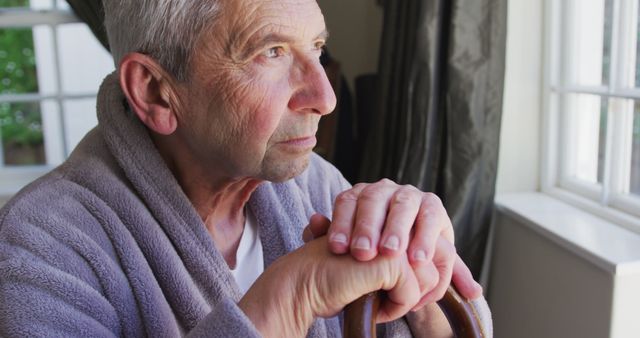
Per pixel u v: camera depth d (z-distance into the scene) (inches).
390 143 69.5
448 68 61.1
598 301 49.8
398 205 25.0
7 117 99.7
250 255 35.2
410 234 25.1
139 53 29.4
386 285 24.1
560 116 66.4
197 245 30.6
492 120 62.1
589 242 51.1
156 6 28.3
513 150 68.0
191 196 32.8
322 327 33.6
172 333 28.8
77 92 94.9
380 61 71.9
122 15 29.9
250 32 27.8
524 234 61.1
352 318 23.7
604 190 58.3
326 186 39.8
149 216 30.2
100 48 95.0
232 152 29.6
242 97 28.4
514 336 63.8
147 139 31.2
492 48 60.8
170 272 29.5
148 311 28.5
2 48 101.6
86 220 28.8
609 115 57.3
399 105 67.6
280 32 28.0
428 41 61.2
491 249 67.2
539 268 58.6
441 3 61.3
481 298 33.2
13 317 25.4
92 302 26.8
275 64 28.7
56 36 91.3
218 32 28.0
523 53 66.3
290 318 24.2
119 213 29.8
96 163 31.0
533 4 65.6
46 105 99.7
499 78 61.6
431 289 25.7
